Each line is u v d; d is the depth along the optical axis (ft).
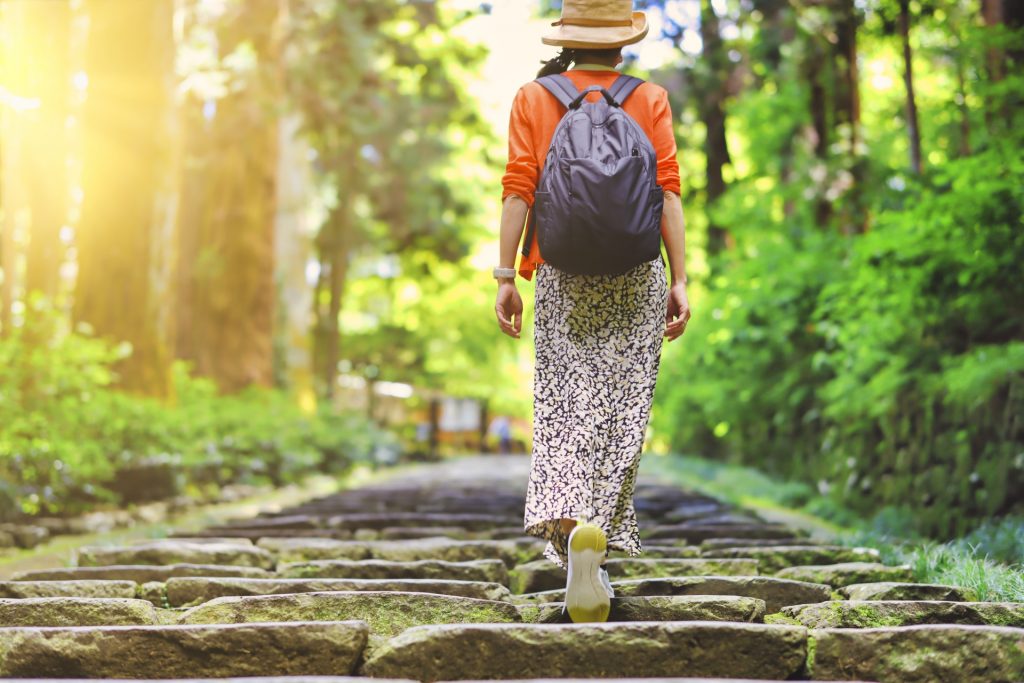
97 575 14.37
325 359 101.09
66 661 8.80
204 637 8.92
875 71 48.32
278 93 52.54
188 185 67.67
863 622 10.28
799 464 35.55
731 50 49.90
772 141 45.80
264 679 7.58
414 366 119.65
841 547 16.81
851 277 29.09
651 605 10.67
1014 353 20.08
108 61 39.86
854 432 28.66
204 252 61.57
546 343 10.76
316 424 59.21
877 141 39.34
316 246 90.02
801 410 35.99
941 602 10.38
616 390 10.61
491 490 37.45
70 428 29.60
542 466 10.46
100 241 39.45
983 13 25.45
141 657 8.87
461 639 8.74
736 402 41.83
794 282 33.71
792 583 12.33
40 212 36.76
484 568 14.70
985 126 25.08
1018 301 21.76
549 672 8.75
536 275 11.03
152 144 39.96
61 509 27.04
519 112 10.96
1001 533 16.98
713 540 18.24
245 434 45.78
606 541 9.88
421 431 119.96
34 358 29.76
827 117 40.55
